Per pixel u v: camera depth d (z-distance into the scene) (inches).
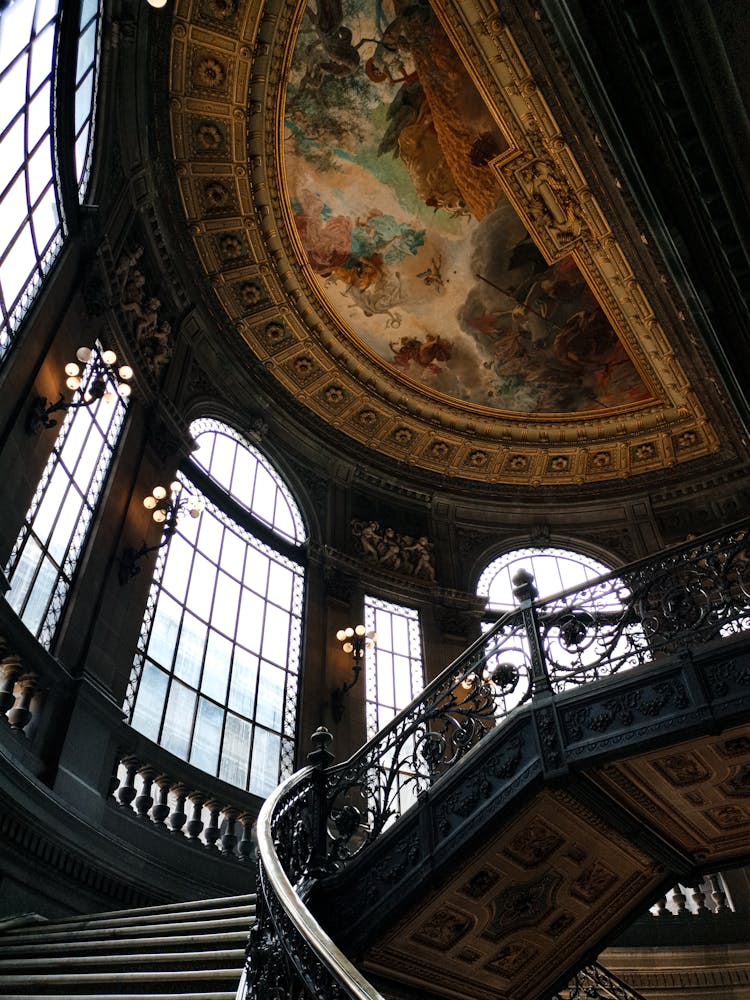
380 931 273.9
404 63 567.2
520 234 663.8
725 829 319.0
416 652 649.6
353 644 609.9
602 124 286.4
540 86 550.0
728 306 311.9
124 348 514.0
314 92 580.7
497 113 577.6
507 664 306.8
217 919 249.6
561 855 304.8
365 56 562.3
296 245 645.9
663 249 312.0
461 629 669.9
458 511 765.3
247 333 674.8
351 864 289.9
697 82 216.8
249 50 537.0
